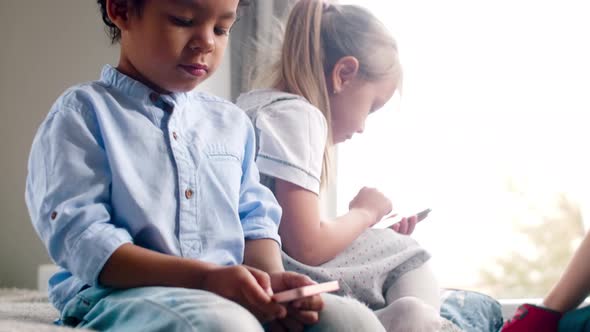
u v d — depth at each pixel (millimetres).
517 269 2600
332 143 1384
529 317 1245
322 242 1192
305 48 1371
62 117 941
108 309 850
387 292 1264
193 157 1007
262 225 1059
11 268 1666
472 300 1439
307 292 837
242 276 832
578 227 2621
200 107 1088
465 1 1945
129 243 880
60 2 1697
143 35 958
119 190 932
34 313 1060
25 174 1679
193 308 780
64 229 876
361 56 1386
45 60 1689
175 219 961
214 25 969
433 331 1113
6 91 1682
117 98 993
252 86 1499
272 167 1187
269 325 891
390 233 1306
